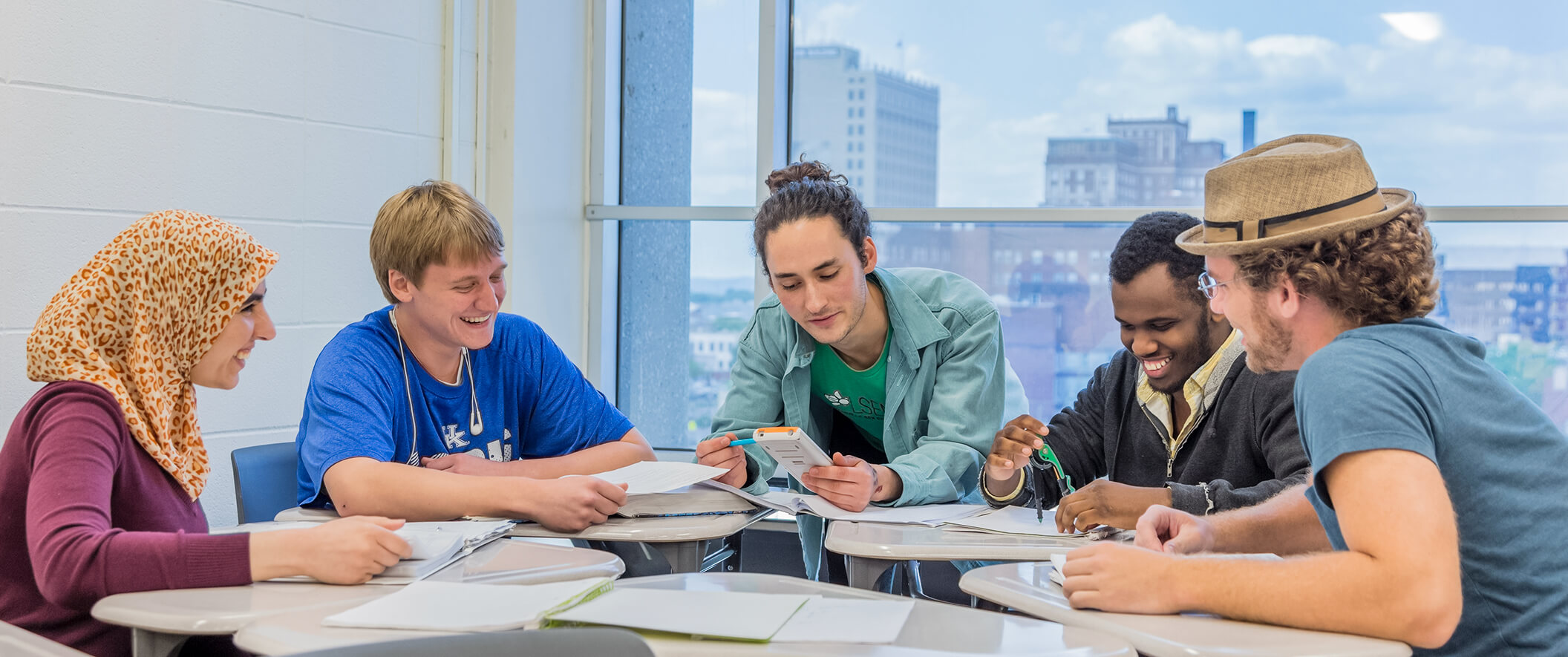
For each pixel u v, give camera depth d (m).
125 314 1.29
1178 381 1.72
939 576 2.52
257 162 2.44
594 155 3.36
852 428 2.12
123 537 1.11
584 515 1.46
